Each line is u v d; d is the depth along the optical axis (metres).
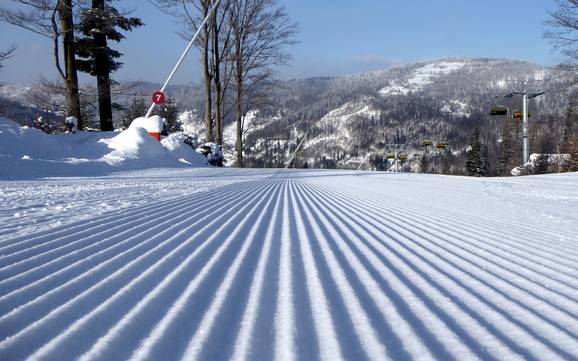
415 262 2.49
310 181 12.69
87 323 1.37
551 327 1.43
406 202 6.39
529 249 2.90
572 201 6.92
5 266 2.09
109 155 14.92
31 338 1.24
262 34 29.42
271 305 1.63
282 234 3.36
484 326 1.43
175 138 20.25
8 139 12.03
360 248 2.89
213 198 5.96
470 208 5.63
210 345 1.23
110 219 3.67
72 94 17.92
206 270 2.15
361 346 1.25
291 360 1.14
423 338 1.32
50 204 4.62
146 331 1.33
